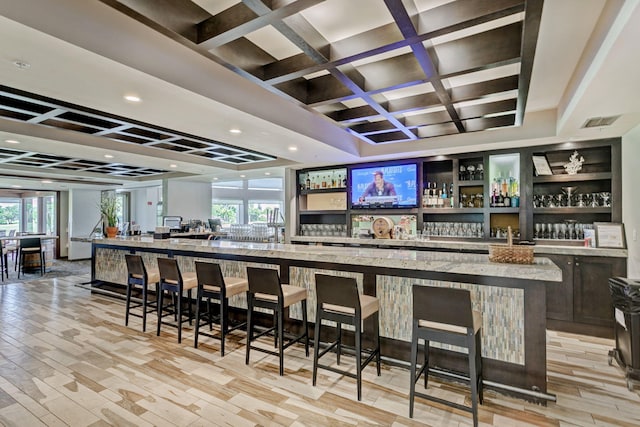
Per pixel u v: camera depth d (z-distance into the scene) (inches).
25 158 228.7
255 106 123.4
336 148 182.9
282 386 101.9
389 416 87.0
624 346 107.7
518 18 83.4
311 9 77.2
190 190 366.3
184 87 95.9
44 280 271.4
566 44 90.0
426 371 99.6
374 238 211.9
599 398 95.8
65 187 380.5
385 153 203.8
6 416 86.7
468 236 192.5
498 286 99.1
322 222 262.2
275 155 205.6
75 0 71.5
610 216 163.8
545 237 175.9
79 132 164.9
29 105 132.9
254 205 488.7
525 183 174.9
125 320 162.2
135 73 85.7
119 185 376.2
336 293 98.0
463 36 92.0
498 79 113.3
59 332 148.5
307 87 121.3
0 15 60.4
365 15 79.0
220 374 109.3
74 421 84.8
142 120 128.6
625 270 142.6
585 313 149.6
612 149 155.5
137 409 90.0
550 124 156.5
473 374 80.8
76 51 73.8
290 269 138.6
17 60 78.2
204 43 78.2
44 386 101.7
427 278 109.3
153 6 69.1
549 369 114.3
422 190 209.0
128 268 158.1
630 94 99.9
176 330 152.2
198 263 128.8
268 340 140.0
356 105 139.9
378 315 111.7
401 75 102.5
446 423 84.2
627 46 71.7
